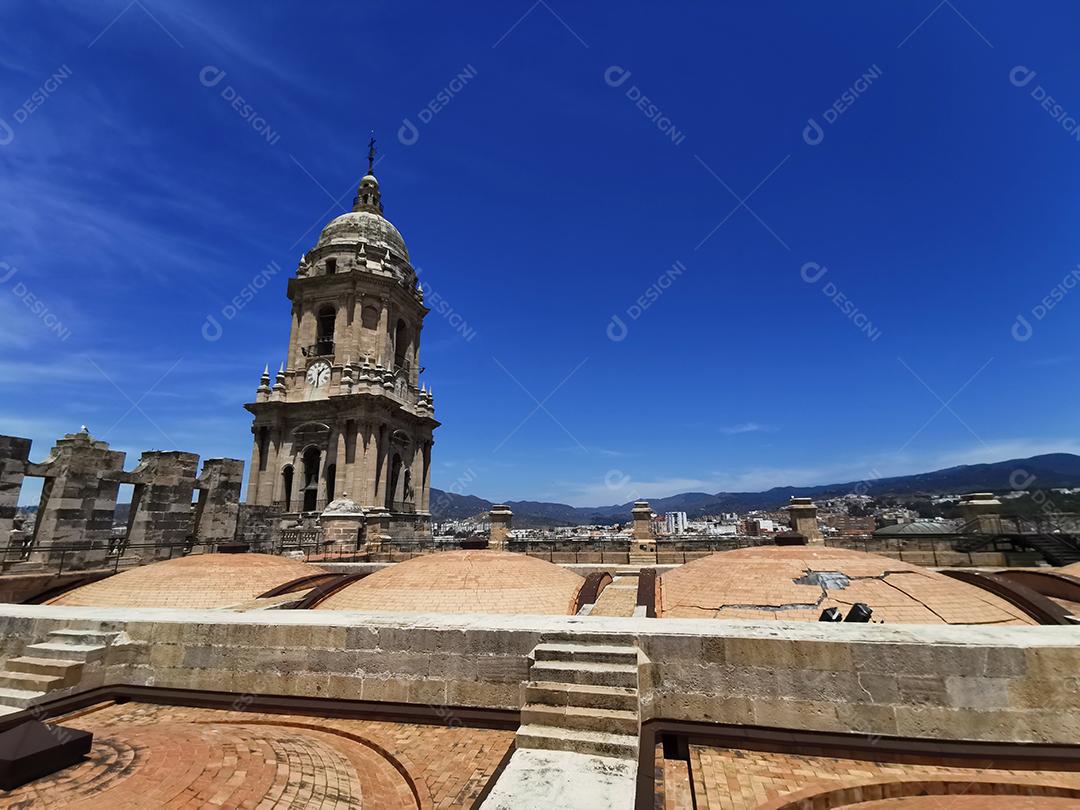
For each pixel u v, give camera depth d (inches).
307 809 260.8
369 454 2271.2
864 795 279.9
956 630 356.5
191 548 1393.9
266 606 724.7
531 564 847.7
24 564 1008.2
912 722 323.0
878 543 1434.5
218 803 246.7
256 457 2391.7
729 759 320.8
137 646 445.1
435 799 285.0
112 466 1192.8
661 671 359.9
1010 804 260.2
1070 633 345.4
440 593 724.0
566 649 359.3
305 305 2546.8
